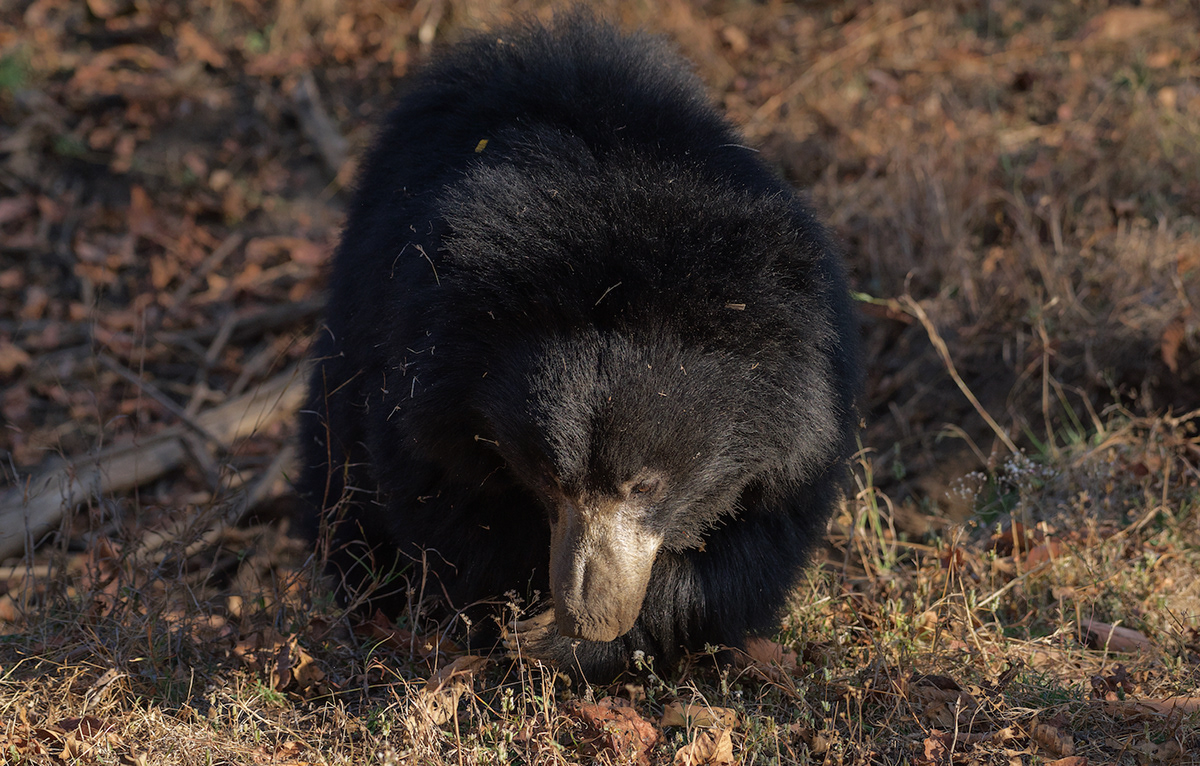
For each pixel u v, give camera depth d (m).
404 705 6.02
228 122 17.53
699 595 6.49
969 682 6.42
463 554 6.56
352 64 18.19
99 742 5.75
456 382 5.68
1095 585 7.53
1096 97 13.99
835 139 14.23
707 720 5.94
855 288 11.80
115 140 17.28
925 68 15.68
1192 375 9.68
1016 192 12.23
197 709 6.12
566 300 5.40
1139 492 8.82
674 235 5.49
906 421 10.62
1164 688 6.27
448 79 7.27
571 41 6.99
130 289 15.52
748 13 17.95
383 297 6.42
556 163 5.80
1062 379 10.24
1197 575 7.78
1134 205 11.84
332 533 7.34
